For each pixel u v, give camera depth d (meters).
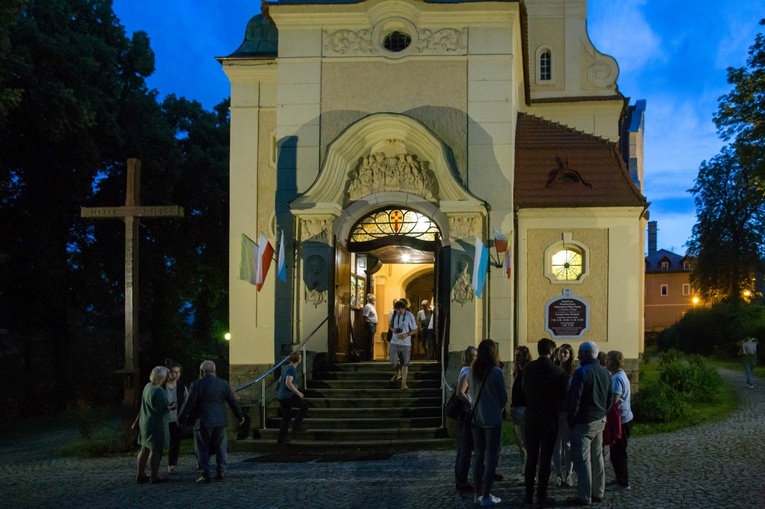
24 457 14.16
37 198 23.72
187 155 29.55
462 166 16.30
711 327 36.75
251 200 18.69
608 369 9.02
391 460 11.61
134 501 9.14
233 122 18.88
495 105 16.33
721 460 10.41
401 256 20.09
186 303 37.72
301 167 16.61
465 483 9.09
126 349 14.02
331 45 16.78
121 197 26.36
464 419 8.95
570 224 17.78
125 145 25.34
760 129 21.80
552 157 19.02
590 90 24.06
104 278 28.17
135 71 27.59
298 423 13.06
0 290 23.30
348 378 15.34
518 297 17.70
